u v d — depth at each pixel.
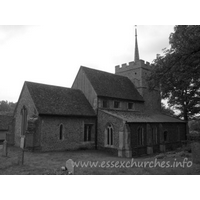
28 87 22.53
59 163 14.42
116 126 22.36
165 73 17.80
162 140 26.80
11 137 24.48
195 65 16.39
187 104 32.69
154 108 34.94
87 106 25.72
